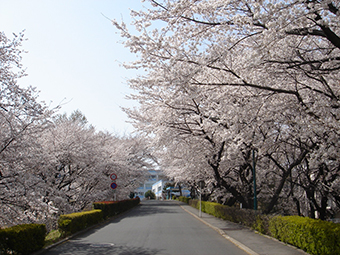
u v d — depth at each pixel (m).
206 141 16.23
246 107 10.20
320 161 9.40
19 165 10.73
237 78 9.35
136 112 17.03
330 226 6.99
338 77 10.11
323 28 6.97
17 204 10.50
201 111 13.56
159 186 88.00
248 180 17.53
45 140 16.92
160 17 8.38
